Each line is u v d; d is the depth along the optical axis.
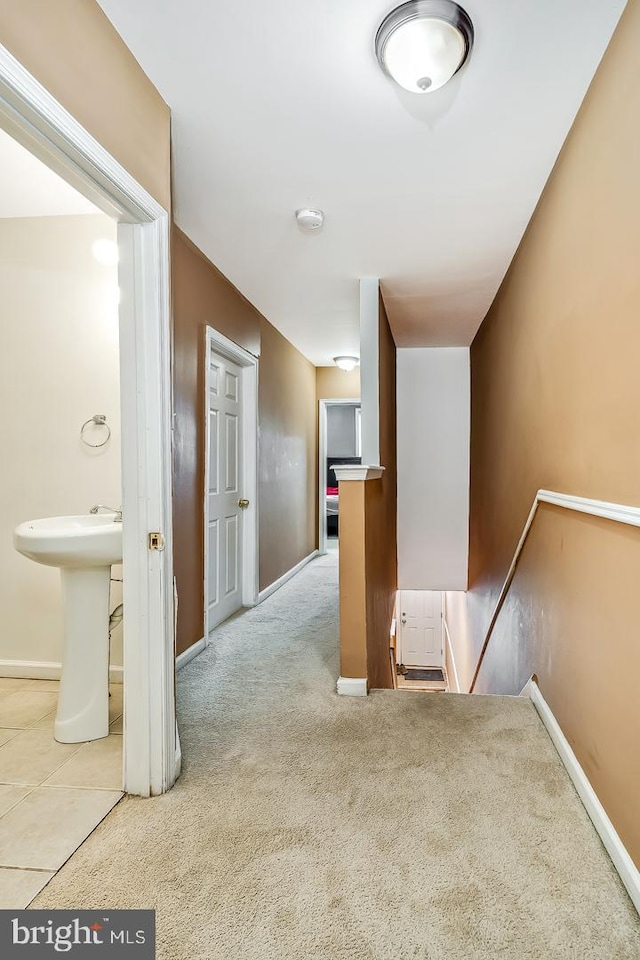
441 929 1.21
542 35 1.46
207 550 3.18
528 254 2.59
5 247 2.65
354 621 2.51
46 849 1.45
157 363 1.65
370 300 3.33
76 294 2.62
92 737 2.06
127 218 1.61
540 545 2.35
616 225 1.48
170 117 1.80
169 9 1.37
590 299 1.70
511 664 2.96
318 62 1.55
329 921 1.22
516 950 1.16
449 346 5.19
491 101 1.73
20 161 2.15
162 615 1.69
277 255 2.97
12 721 2.23
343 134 1.90
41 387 2.64
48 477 2.64
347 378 6.39
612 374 1.52
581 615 1.77
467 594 5.23
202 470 3.12
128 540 1.67
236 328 3.59
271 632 3.48
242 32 1.44
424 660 7.27
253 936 1.18
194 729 2.15
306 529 5.96
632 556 1.37
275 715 2.28
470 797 1.69
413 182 2.22
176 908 1.25
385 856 1.43
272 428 4.54
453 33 1.41
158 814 1.60
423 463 5.27
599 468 1.62
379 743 2.03
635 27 1.33
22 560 2.65
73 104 1.26
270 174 2.15
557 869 1.39
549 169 2.13
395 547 5.12
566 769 1.85
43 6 1.16
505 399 3.27
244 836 1.51
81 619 2.06
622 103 1.42
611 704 1.50
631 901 1.29
